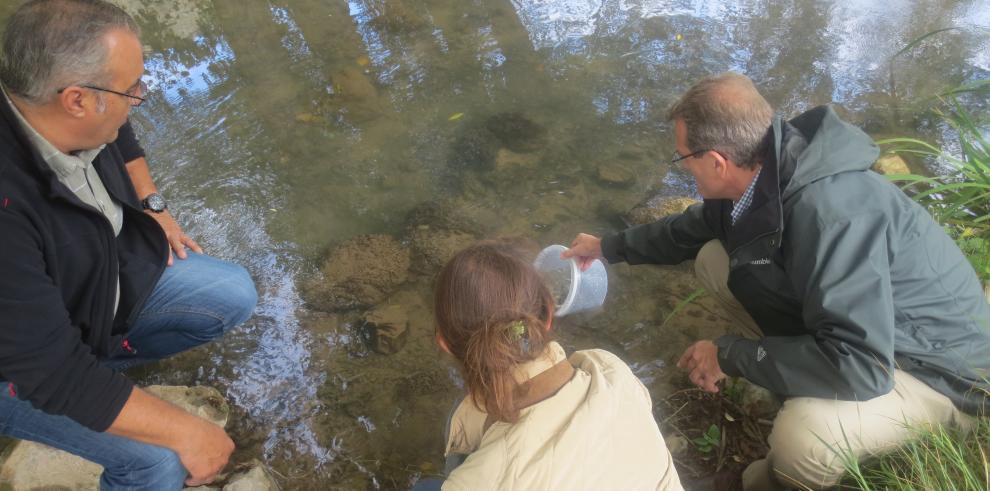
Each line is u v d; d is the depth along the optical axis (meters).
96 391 1.71
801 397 2.06
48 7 1.67
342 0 5.16
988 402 2.01
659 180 3.71
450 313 1.45
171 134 3.90
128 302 2.19
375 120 4.07
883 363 1.85
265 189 3.59
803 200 1.93
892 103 4.16
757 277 2.15
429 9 5.08
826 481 2.08
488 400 1.41
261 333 2.93
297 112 4.10
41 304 1.67
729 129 1.98
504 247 1.50
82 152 1.94
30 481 2.23
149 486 1.92
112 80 1.75
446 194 3.61
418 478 2.44
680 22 4.93
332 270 3.19
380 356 2.86
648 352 2.89
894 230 1.92
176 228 2.55
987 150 3.19
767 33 4.80
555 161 3.83
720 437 2.54
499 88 4.34
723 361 2.17
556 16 5.02
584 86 4.37
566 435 1.39
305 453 2.52
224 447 1.96
